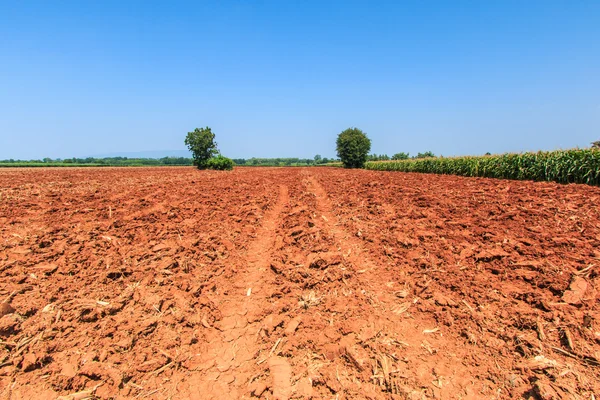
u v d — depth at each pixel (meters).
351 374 3.05
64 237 6.74
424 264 5.19
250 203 11.53
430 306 4.04
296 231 7.41
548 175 15.23
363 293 4.50
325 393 2.85
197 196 12.95
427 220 7.68
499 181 15.91
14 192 13.05
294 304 4.29
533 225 6.72
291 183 20.39
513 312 3.75
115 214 9.01
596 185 12.95
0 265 5.06
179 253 6.02
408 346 3.38
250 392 2.88
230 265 5.73
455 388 2.84
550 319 3.56
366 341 3.46
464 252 5.46
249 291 4.75
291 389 2.89
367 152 61.84
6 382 2.95
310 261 5.53
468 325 3.63
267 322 3.88
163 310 4.12
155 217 8.74
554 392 2.65
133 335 3.59
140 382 3.01
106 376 3.03
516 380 2.86
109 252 5.94
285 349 3.40
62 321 3.77
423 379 2.94
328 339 3.51
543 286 4.24
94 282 4.74
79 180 20.36
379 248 6.10
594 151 13.02
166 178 23.47
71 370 3.06
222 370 3.16
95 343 3.46
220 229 7.87
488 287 4.36
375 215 8.77
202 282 4.96
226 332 3.76
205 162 44.47
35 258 5.41
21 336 3.49
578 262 4.80
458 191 12.05
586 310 3.65
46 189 14.55
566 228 6.38
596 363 2.95
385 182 17.42
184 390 2.92
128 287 4.66
